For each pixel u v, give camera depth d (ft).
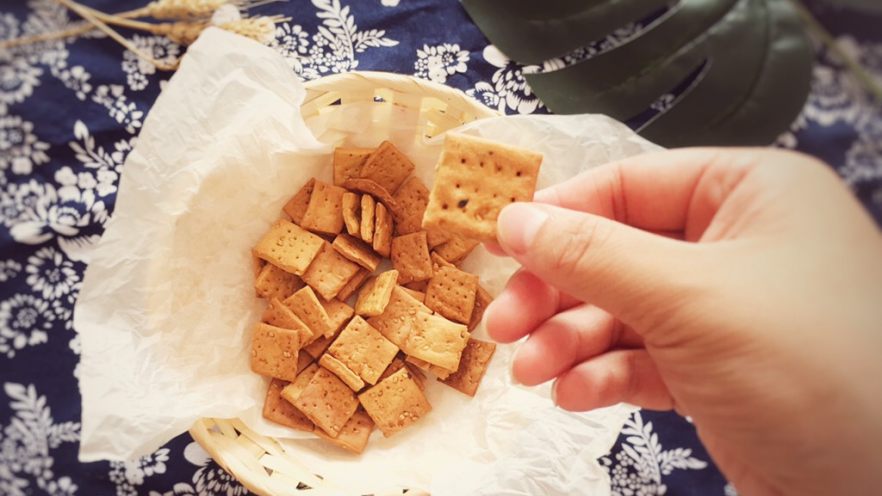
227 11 1.31
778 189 0.96
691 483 1.29
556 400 1.15
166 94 1.17
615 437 1.20
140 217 1.18
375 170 1.34
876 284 0.91
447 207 1.05
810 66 1.32
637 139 1.20
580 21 1.32
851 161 1.32
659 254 0.92
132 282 1.18
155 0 1.31
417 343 1.34
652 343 0.97
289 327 1.32
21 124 1.28
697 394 0.96
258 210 1.32
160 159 1.18
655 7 1.32
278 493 1.14
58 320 1.27
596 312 1.15
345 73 1.21
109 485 1.26
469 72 1.34
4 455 1.25
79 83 1.29
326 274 1.36
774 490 1.07
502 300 1.13
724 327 0.90
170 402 1.17
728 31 1.31
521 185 1.06
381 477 1.26
